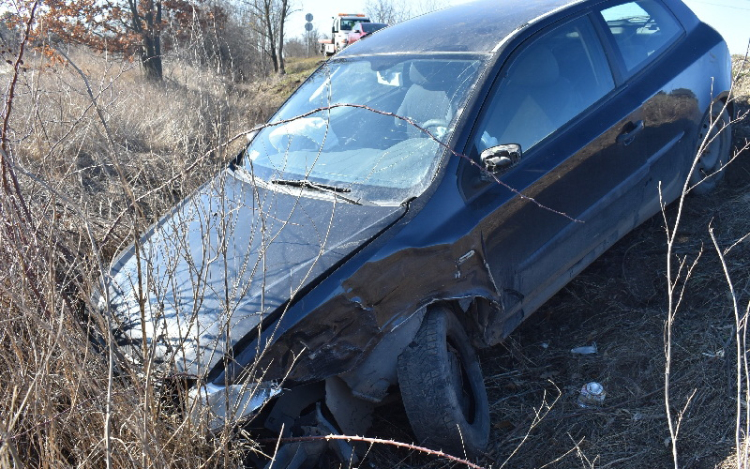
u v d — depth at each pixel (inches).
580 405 129.2
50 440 87.5
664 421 120.3
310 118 151.1
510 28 146.6
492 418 130.0
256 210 127.0
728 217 172.9
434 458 115.1
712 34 184.7
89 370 92.4
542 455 119.0
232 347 99.0
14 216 97.5
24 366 93.4
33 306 95.0
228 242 110.9
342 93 152.9
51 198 108.1
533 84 139.9
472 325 125.9
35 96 128.3
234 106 192.5
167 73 291.1
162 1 435.5
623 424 122.1
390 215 116.3
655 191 160.9
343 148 138.5
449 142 125.1
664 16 177.2
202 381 94.7
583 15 156.0
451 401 109.9
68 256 110.7
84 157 183.6
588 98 148.0
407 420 127.5
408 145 130.6
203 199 133.0
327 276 106.8
